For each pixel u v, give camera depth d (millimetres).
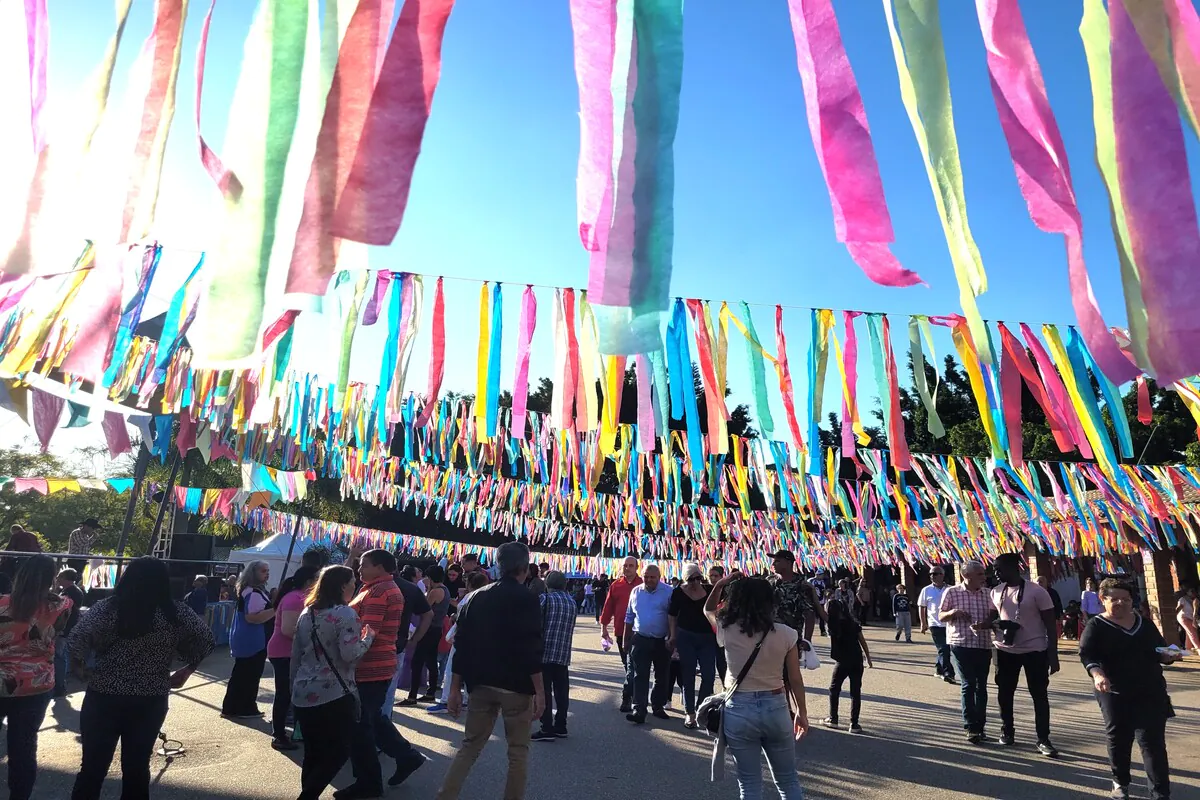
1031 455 18453
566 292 5242
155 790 4137
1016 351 4816
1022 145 2102
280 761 4785
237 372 5398
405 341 5168
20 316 4500
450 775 3404
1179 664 11688
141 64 2266
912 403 23531
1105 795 4270
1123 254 1825
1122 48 1860
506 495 13039
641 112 2010
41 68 2299
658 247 1931
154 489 12281
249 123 2143
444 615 7188
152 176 2205
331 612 3594
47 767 4562
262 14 2238
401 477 13039
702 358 4980
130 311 4719
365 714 4082
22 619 3307
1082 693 8383
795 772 3207
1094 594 12969
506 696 3484
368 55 2035
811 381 5109
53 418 5867
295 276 1829
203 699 7098
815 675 10047
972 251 1993
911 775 4680
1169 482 10391
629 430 9953
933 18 2080
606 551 21656
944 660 9398
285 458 9516
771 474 10641
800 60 2137
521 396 5152
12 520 20188
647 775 4648
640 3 2086
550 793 4250
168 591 3195
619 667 10688
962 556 14055
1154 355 1705
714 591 5621
